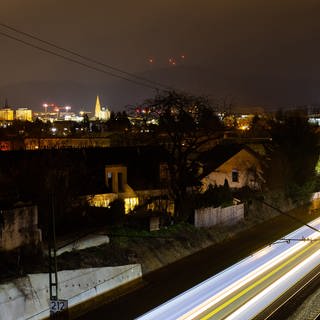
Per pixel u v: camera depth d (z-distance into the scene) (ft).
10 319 61.77
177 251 100.32
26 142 175.52
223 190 124.36
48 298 67.77
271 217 144.05
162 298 78.54
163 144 124.67
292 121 162.81
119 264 83.61
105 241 87.76
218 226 119.75
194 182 132.77
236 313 72.43
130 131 159.43
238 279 88.58
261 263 99.25
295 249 110.83
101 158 129.90
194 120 116.37
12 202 77.05
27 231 73.31
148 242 96.84
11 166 100.73
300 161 159.74
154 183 128.67
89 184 115.75
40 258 72.95
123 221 100.22
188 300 77.56
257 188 155.12
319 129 200.95
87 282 75.31
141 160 134.92
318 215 151.23
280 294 81.25
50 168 97.91
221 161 151.53
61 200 92.43
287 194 158.40
